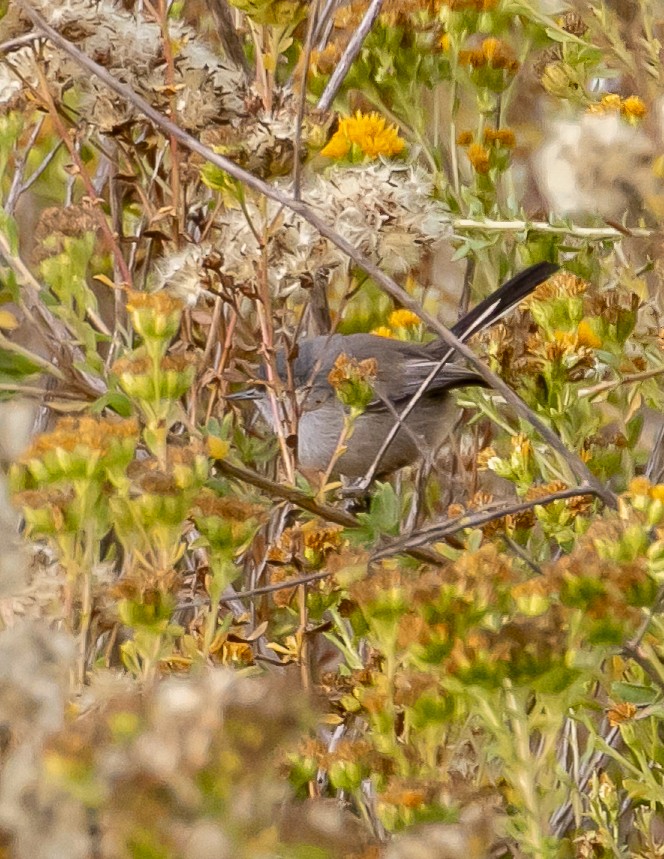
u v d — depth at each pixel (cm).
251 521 545
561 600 445
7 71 704
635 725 596
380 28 812
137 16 707
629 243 813
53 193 921
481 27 819
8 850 338
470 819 406
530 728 448
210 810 333
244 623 691
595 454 763
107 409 705
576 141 661
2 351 620
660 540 468
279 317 732
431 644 442
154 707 348
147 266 782
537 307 738
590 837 605
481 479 891
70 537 507
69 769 335
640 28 777
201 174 656
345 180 668
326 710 588
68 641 396
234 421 770
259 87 757
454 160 826
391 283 596
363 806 508
